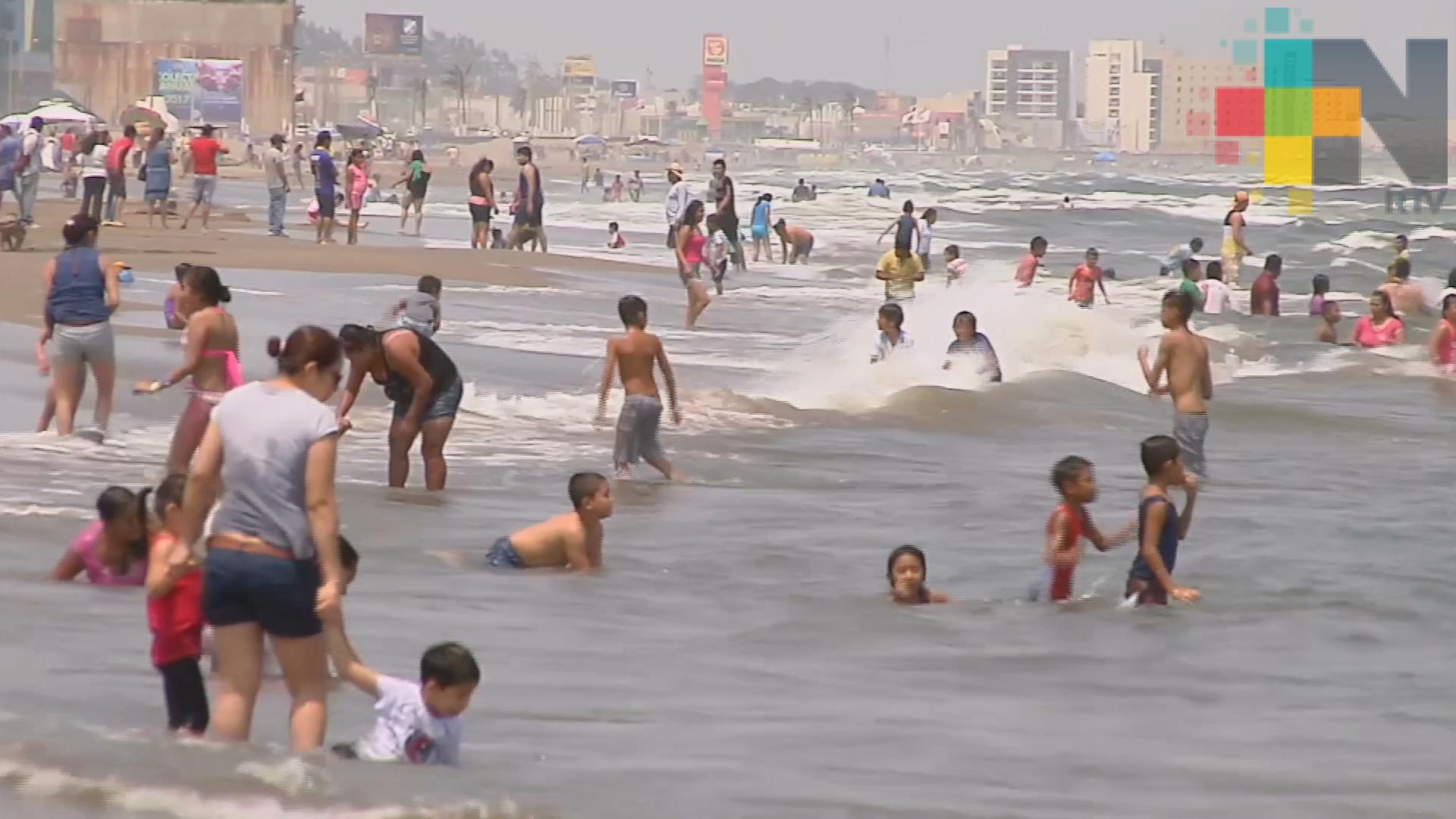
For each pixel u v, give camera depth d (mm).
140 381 65312
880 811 23688
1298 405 80062
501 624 36125
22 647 31469
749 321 104938
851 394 75625
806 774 25719
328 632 25156
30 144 116062
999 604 40281
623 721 28859
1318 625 38281
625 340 56094
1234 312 117625
